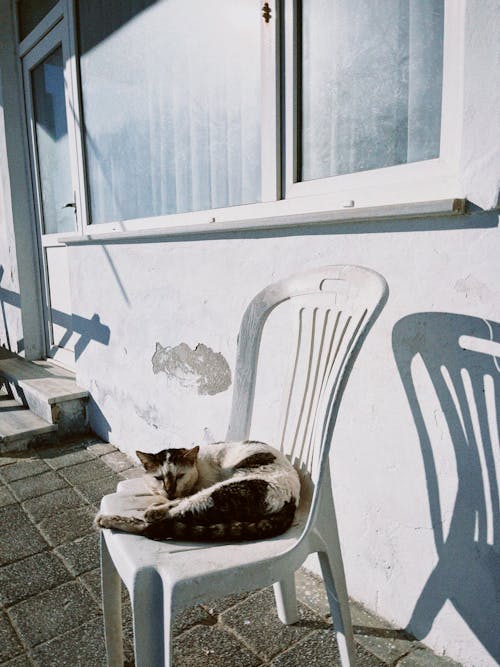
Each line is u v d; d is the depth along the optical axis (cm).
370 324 121
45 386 377
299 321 164
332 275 149
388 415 166
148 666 117
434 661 156
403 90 166
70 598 188
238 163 237
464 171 137
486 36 128
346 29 181
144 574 115
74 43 350
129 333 315
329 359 148
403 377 161
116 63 318
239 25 225
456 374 146
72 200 401
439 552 157
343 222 173
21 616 179
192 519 127
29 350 470
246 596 189
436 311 149
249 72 224
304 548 130
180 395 277
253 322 173
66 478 295
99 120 345
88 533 233
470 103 133
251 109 225
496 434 139
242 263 222
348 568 187
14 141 443
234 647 163
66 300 428
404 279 157
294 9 193
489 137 130
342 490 184
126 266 309
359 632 169
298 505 144
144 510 143
